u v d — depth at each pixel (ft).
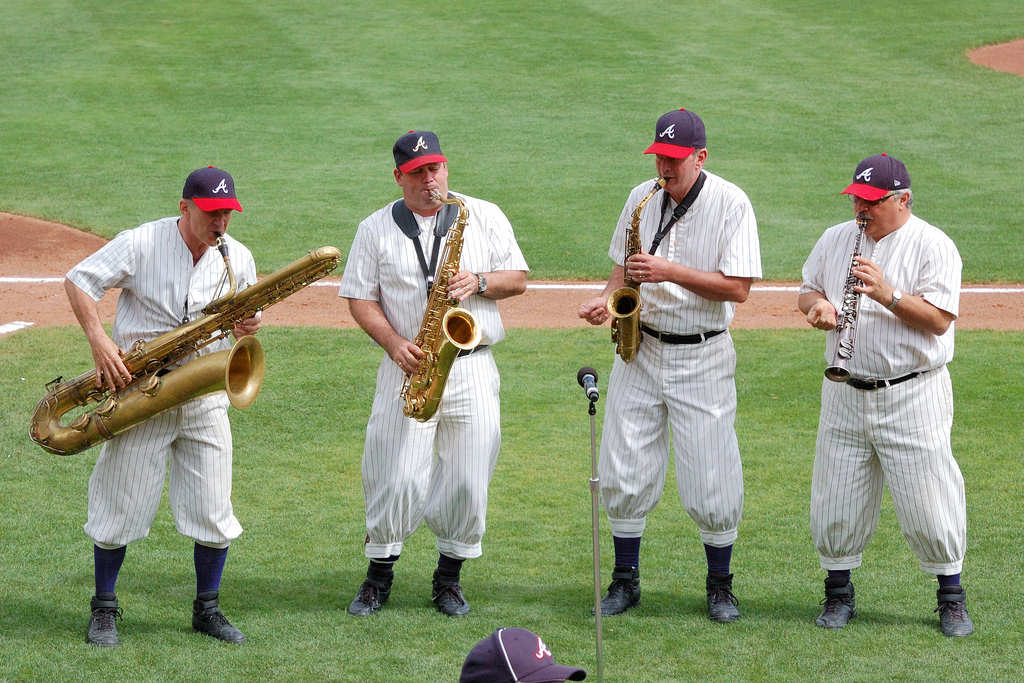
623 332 77.15
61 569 82.64
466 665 43.34
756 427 113.50
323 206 203.82
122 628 74.13
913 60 304.09
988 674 68.64
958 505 74.54
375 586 78.07
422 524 94.43
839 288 75.51
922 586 81.71
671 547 89.56
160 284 71.26
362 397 121.49
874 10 353.51
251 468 103.71
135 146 238.48
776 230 192.34
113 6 355.56
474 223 77.51
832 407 75.77
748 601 79.87
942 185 215.51
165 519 93.09
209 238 70.44
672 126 74.64
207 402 72.23
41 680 67.00
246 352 72.23
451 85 283.79
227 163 228.43
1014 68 297.12
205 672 68.59
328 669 69.36
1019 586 80.59
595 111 264.72
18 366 127.95
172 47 313.53
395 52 310.65
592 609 78.59
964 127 252.62
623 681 68.18
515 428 114.01
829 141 243.40
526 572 84.69
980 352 134.72
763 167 226.58
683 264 76.95
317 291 166.61
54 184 214.90
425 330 75.15
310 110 264.52
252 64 299.38
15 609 76.13
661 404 78.74
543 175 222.28
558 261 178.70
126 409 69.82
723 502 76.95
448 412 76.18
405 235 76.33
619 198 209.05
